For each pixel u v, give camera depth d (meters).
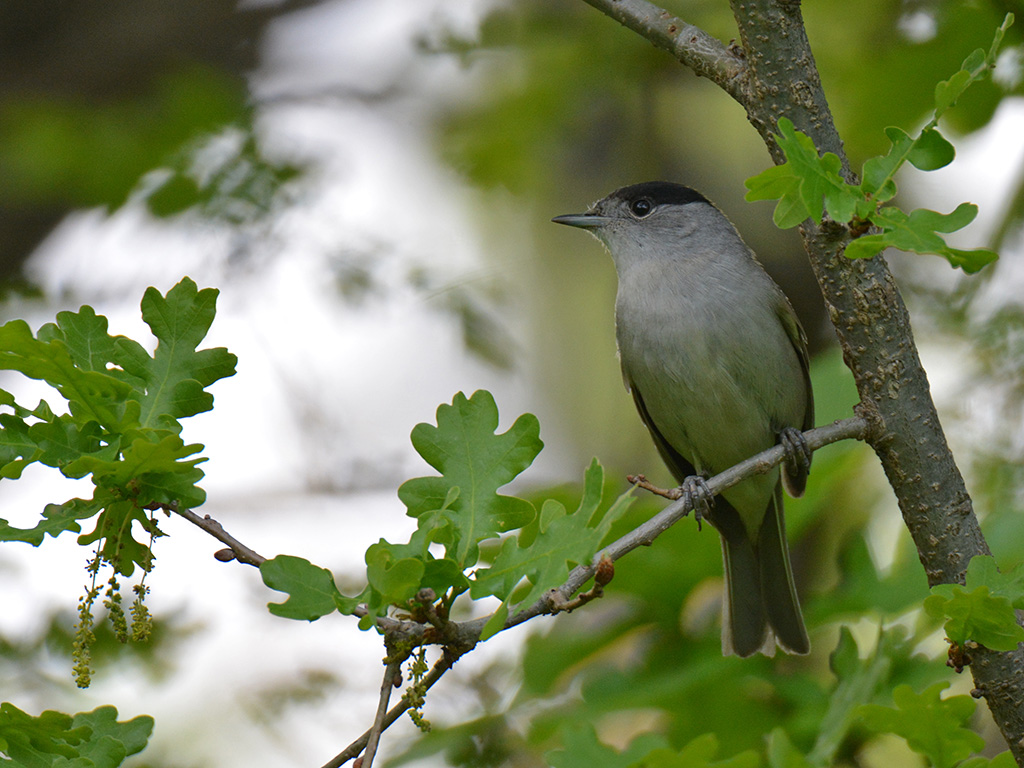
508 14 13.03
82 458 5.02
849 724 6.86
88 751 5.15
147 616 5.09
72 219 13.83
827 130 6.25
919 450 6.52
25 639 9.38
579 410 17.08
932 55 10.40
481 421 5.38
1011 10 9.99
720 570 9.59
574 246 16.44
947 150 5.17
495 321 11.79
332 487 12.19
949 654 5.25
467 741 8.57
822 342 14.23
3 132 12.56
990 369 9.96
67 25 14.26
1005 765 4.96
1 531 5.09
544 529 5.05
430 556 4.93
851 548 8.88
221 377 5.51
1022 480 9.48
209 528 5.23
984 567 5.16
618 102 14.14
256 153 11.60
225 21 14.46
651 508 9.12
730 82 6.50
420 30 12.83
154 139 11.97
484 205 15.13
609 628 9.12
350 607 4.79
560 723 8.20
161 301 5.56
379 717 4.80
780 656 10.12
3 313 12.00
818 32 12.21
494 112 13.58
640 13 6.88
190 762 10.69
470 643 5.02
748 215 14.82
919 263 11.48
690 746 4.64
